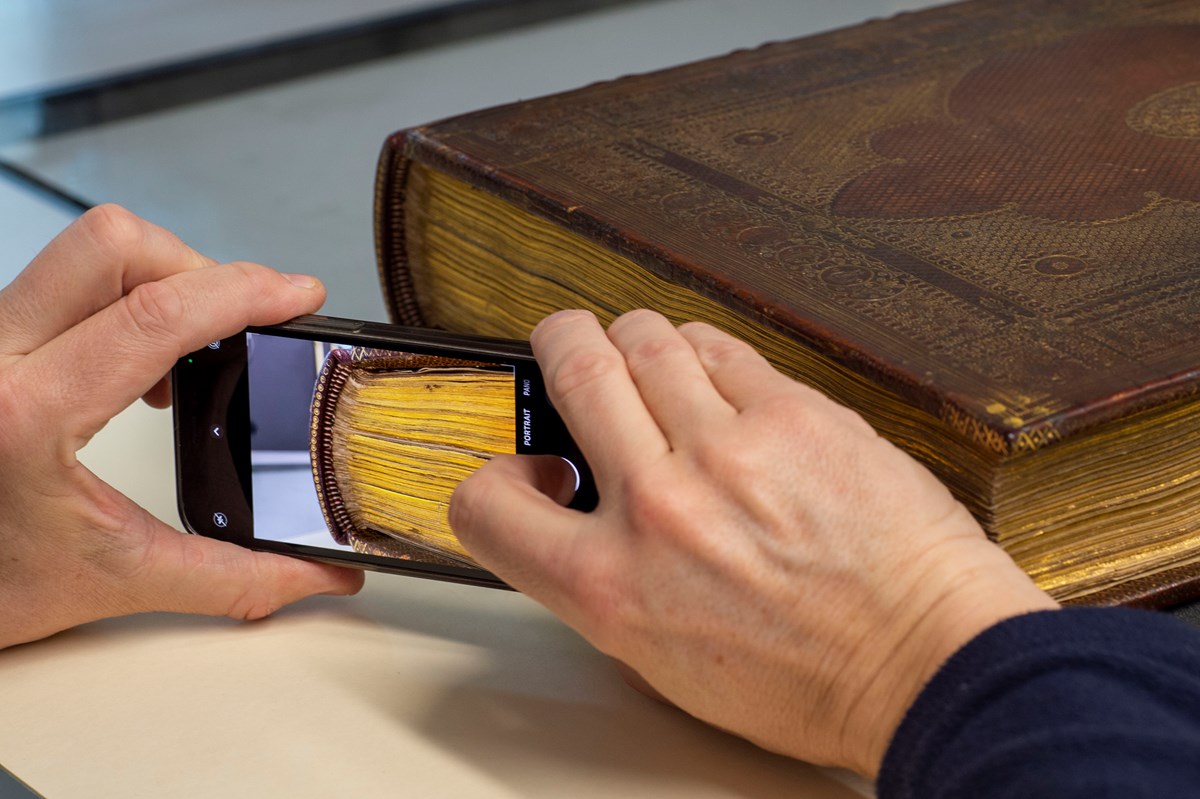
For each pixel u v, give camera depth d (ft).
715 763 1.93
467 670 2.14
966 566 1.68
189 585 2.14
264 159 4.40
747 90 3.25
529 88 4.91
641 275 2.47
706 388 1.81
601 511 1.78
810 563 1.68
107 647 2.19
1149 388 1.89
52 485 2.02
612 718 2.02
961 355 1.99
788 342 2.18
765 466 1.71
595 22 5.67
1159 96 3.15
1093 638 1.58
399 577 2.41
